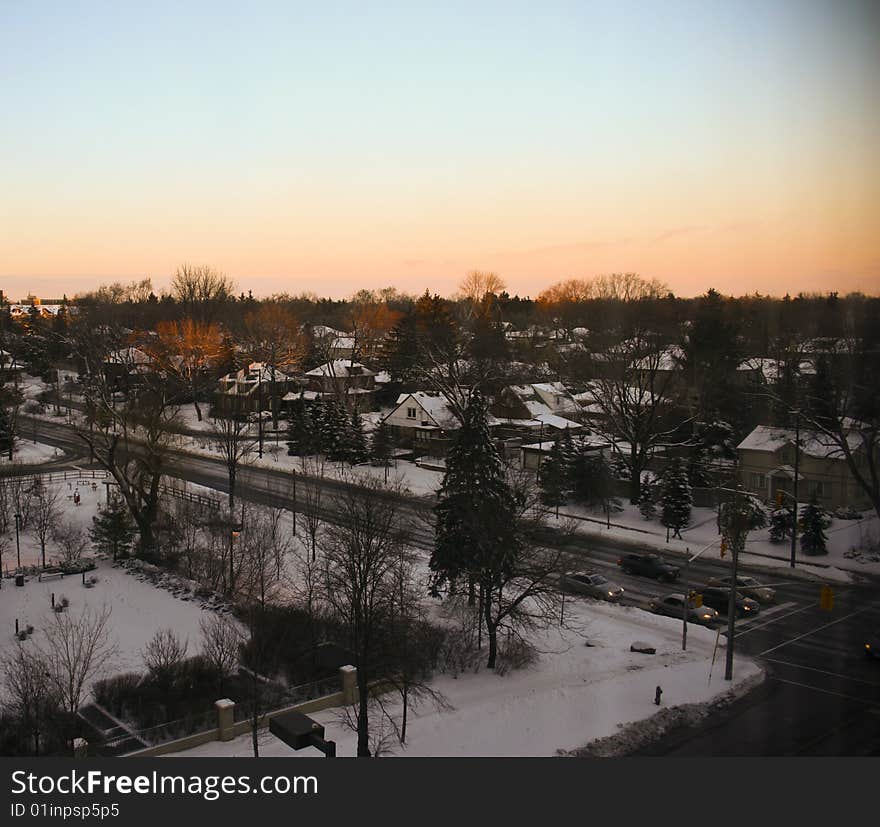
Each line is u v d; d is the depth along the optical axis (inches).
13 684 1027.9
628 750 914.1
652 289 3376.0
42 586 1598.2
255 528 1760.6
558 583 1598.2
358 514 1470.2
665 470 2269.9
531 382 3607.3
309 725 919.0
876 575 1640.0
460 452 1333.7
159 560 1758.1
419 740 945.5
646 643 1301.7
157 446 1886.1
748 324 2532.0
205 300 5502.0
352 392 3698.3
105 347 3636.8
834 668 1184.8
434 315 3809.1
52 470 2593.5
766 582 1654.8
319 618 1326.3
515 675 1202.6
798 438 1795.0
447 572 1347.2
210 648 1157.1
